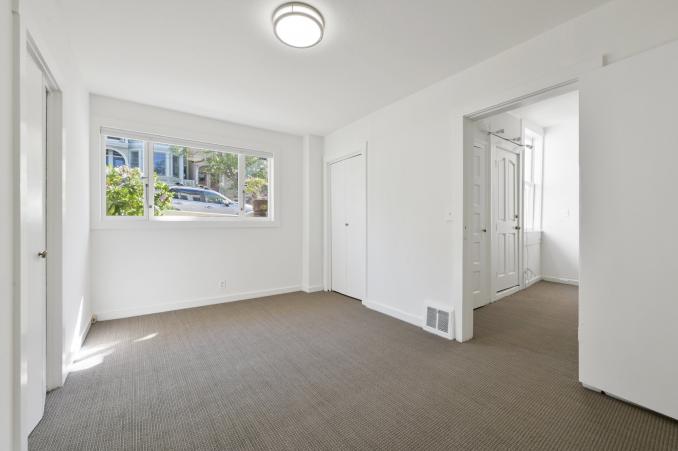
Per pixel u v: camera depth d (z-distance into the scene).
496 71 2.43
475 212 3.69
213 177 3.99
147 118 3.46
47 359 1.92
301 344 2.65
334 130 4.41
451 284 2.80
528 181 5.13
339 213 4.50
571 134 4.92
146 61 2.53
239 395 1.88
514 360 2.33
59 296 1.94
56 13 1.84
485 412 1.70
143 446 1.45
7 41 1.16
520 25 2.06
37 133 1.62
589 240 1.84
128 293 3.38
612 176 1.74
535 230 5.19
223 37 2.20
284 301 4.07
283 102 3.38
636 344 1.67
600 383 1.82
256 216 4.37
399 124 3.34
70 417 1.65
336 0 1.83
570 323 3.15
